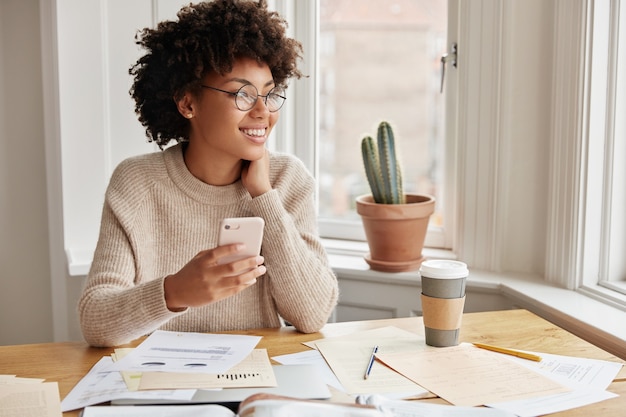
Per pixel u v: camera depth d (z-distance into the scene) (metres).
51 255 2.30
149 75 1.57
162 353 1.26
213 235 1.57
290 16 2.33
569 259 1.84
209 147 1.51
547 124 1.94
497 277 2.00
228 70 1.42
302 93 2.37
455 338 1.36
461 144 2.08
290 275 1.49
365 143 2.04
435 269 1.33
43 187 2.36
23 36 2.29
